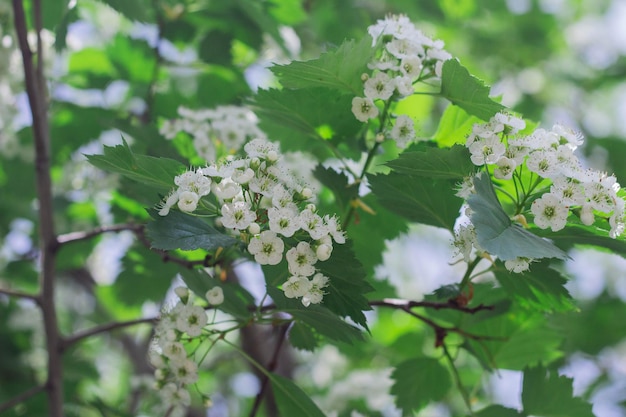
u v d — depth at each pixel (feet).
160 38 4.08
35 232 4.54
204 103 4.14
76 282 5.89
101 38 4.53
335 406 4.41
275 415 4.35
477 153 3.08
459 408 4.48
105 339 6.07
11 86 4.06
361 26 4.71
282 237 3.02
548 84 6.82
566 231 3.13
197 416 4.80
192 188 3.00
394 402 3.53
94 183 4.05
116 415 3.95
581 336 4.92
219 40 4.05
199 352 5.51
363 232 3.69
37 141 3.72
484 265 4.11
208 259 3.33
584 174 3.03
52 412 3.66
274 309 3.23
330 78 3.22
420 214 3.33
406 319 4.78
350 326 3.08
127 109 4.18
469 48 6.39
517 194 3.11
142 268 3.85
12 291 3.67
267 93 3.35
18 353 4.48
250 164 3.04
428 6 5.17
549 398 3.39
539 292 3.31
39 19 3.71
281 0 4.08
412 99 3.99
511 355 3.53
